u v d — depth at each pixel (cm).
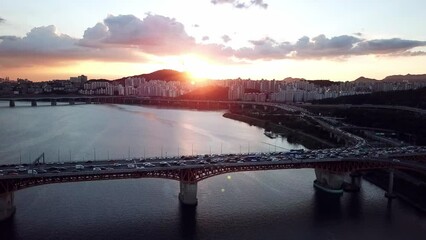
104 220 16962
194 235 15862
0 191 16625
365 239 15950
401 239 15988
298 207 19238
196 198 19188
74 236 15375
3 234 15388
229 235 15962
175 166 18925
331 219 17862
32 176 16888
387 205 19788
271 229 16638
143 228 16300
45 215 17350
